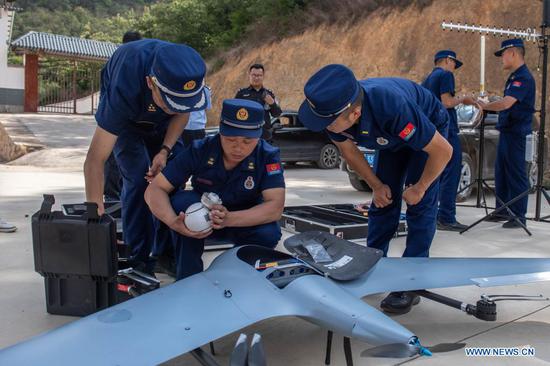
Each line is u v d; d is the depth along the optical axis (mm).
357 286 2729
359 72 18531
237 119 2908
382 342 2082
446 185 5848
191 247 3117
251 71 7371
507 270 2969
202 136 5887
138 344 2039
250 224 3111
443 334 3143
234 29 25281
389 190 3500
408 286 2773
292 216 5648
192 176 3258
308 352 2889
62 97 37969
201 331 2146
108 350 2000
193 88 2850
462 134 7848
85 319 2234
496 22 15500
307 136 12859
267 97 7395
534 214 6996
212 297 2396
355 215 5625
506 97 5773
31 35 31312
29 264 4391
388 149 3387
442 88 5602
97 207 2936
